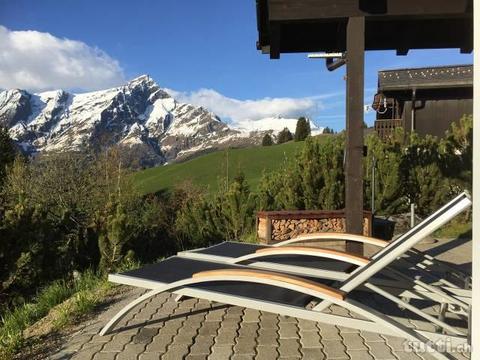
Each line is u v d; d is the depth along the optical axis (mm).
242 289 3219
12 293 5574
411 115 20844
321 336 3395
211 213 10586
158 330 3539
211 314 3912
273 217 8398
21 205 6102
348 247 5207
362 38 5129
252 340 3322
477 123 1843
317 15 5129
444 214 2553
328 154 9633
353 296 4188
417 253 4211
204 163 37062
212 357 3025
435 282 3906
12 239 5707
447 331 3119
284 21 5254
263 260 4215
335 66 6203
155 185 30156
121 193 13930
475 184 1861
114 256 6168
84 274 5980
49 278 5988
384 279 3619
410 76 21906
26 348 3295
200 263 4039
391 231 8891
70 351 3170
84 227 7578
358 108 5195
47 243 6129
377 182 9750
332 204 9188
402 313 3816
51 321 3900
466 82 19797
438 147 10898
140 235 9008
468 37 6711
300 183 9758
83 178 14273
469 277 3795
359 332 3463
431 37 6898
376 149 10211
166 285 3246
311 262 4098
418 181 9891
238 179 10953
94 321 3775
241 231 10211
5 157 20719
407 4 5055
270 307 2877
